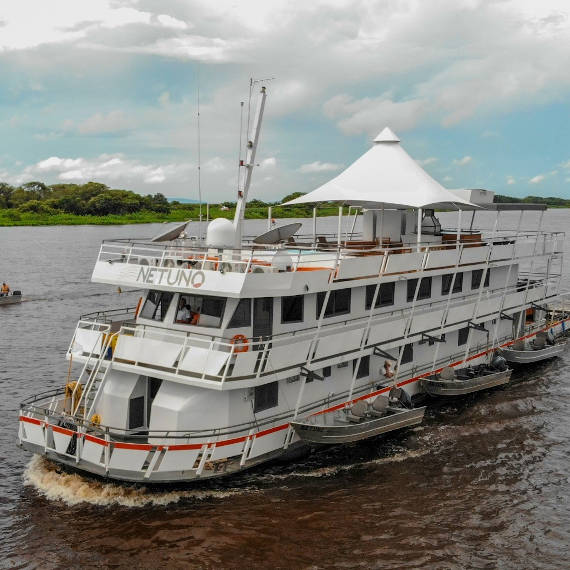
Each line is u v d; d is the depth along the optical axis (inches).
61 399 992.2
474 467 1010.7
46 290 2883.9
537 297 1680.6
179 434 859.4
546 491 930.1
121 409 914.7
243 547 772.6
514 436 1144.2
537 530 823.1
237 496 893.8
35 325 2107.5
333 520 837.8
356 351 1047.6
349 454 1048.2
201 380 838.5
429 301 1270.9
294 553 762.2
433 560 753.6
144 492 887.1
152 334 967.6
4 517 839.7
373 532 810.8
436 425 1192.2
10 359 1652.3
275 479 951.6
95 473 847.7
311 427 939.3
